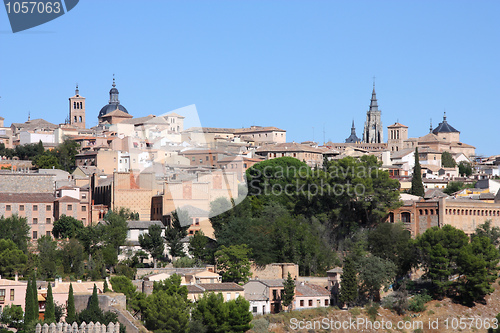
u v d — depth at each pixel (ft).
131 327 482.69
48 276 621.72
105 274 633.20
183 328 504.84
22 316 498.69
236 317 536.83
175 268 654.94
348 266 651.66
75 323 461.78
